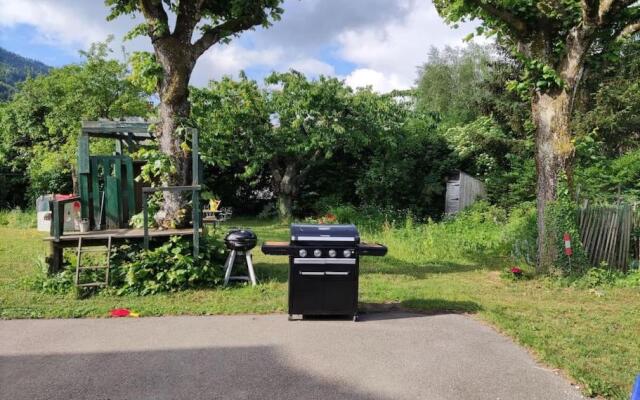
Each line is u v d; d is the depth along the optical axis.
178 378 4.58
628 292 8.38
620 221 9.82
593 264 9.70
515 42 10.48
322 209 20.41
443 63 38.47
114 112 18.84
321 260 6.44
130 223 9.18
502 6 9.48
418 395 4.32
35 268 9.09
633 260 9.88
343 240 6.45
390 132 19.02
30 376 4.59
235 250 8.30
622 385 4.54
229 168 21.62
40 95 20.73
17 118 21.05
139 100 19.20
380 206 19.75
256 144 17.94
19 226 17.44
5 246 12.40
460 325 6.35
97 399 4.15
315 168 21.67
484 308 7.09
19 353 5.15
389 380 4.61
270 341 5.61
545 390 4.46
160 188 8.02
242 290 7.89
